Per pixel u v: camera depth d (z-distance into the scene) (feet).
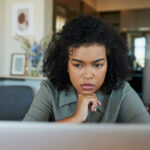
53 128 0.92
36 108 2.74
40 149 0.93
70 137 0.91
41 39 9.66
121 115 2.76
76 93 2.68
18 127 0.94
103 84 2.67
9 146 0.94
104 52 2.18
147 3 18.31
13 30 10.27
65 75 2.64
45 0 9.71
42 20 9.67
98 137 0.88
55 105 2.71
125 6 19.02
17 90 7.85
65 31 2.39
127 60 2.76
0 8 10.14
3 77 9.52
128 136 0.86
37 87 9.23
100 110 2.60
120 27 19.35
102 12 19.94
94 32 2.15
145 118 2.59
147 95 7.94
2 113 7.54
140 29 18.63
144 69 8.21
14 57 9.93
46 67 2.80
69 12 13.37
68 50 2.27
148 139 0.85
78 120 2.44
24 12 10.00
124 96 2.70
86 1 16.88
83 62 2.10
